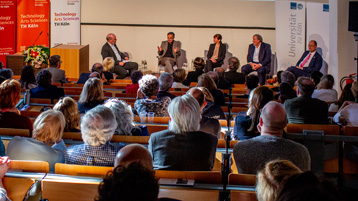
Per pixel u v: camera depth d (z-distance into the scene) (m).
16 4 13.93
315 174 1.70
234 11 14.40
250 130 4.14
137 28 14.57
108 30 14.57
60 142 3.72
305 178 1.68
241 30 14.47
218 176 2.99
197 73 10.07
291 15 13.41
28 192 2.93
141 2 14.43
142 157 2.54
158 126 4.41
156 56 14.63
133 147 2.57
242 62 14.57
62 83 9.00
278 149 3.27
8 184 2.95
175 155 3.30
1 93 4.63
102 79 9.64
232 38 14.52
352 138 4.10
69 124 4.22
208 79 6.41
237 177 3.00
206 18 14.48
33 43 14.12
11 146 3.51
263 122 3.40
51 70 9.75
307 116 5.00
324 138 4.11
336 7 9.97
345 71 10.03
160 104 5.30
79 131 4.30
